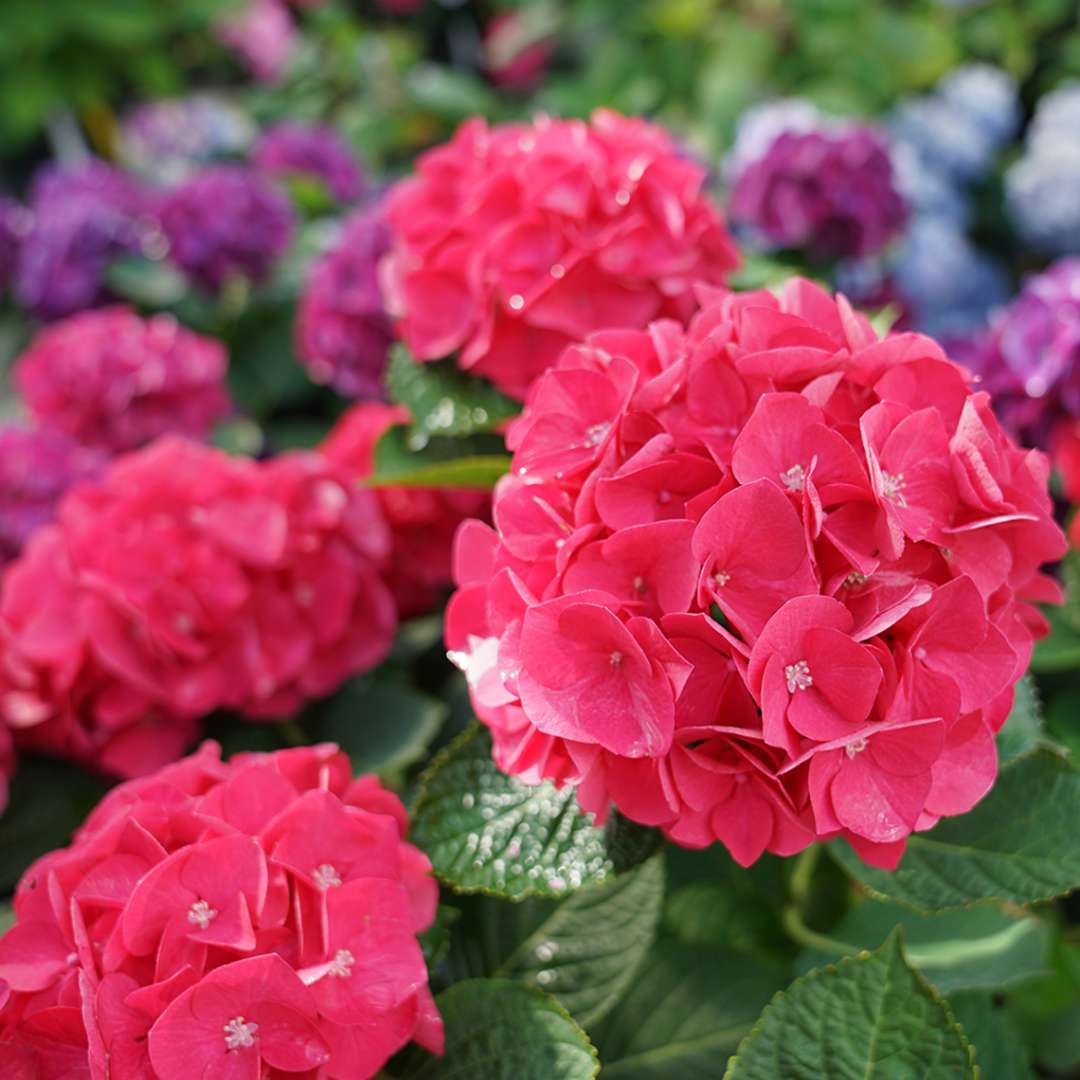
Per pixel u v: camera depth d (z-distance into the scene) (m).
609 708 0.48
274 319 1.34
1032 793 0.54
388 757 0.69
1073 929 0.69
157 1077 0.47
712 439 0.50
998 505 0.48
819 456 0.48
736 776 0.48
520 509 0.51
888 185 0.89
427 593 0.81
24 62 2.17
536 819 0.55
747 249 1.02
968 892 0.53
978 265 1.42
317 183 1.51
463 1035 0.53
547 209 0.64
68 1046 0.49
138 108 2.47
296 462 0.74
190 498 0.71
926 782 0.47
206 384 1.12
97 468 0.96
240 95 2.43
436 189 0.70
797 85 1.64
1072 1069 0.67
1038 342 0.74
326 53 2.18
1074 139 1.42
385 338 0.90
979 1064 0.60
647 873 0.59
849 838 0.50
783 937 0.65
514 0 2.15
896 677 0.46
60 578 0.70
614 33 1.92
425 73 2.04
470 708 0.73
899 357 0.50
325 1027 0.48
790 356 0.50
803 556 0.47
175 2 2.27
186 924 0.48
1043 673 0.73
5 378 1.43
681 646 0.48
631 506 0.49
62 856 0.53
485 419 0.67
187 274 1.25
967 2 1.67
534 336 0.66
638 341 0.54
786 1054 0.49
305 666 0.72
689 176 0.66
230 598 0.69
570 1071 0.51
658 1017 0.61
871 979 0.49
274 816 0.52
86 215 1.29
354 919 0.49
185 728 0.72
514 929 0.60
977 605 0.47
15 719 0.69
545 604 0.47
